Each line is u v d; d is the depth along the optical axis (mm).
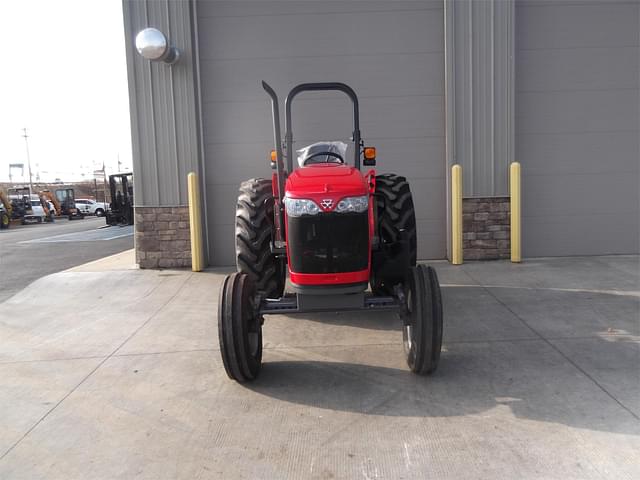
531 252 7707
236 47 7539
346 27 7473
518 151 7566
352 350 4473
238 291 3695
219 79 7578
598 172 7594
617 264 7117
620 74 7473
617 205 7633
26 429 3303
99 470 2838
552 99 7504
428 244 7711
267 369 4121
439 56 7473
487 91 7309
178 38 7336
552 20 7402
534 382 3711
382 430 3137
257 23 7500
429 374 3873
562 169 7590
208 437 3133
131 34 7375
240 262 4941
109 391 3818
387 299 3918
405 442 2996
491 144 7375
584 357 4117
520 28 7410
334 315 5469
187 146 7484
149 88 7430
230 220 7785
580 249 7691
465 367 4004
